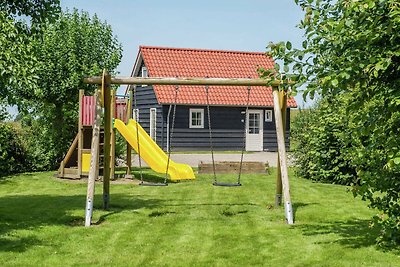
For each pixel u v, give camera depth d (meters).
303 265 6.67
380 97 6.52
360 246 7.50
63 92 18.58
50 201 11.84
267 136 30.34
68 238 8.16
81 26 19.78
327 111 15.66
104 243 7.89
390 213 7.23
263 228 8.98
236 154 27.70
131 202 11.87
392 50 6.00
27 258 6.95
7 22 8.22
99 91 10.24
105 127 10.62
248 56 32.84
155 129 29.23
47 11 9.29
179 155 26.36
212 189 14.26
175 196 12.95
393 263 6.66
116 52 20.36
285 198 9.66
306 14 6.59
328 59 6.49
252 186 14.95
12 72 7.93
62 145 19.31
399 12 5.54
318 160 14.95
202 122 29.19
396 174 6.94
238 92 30.08
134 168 20.12
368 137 7.29
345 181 15.27
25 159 18.66
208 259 7.02
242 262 6.86
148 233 8.59
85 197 12.53
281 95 10.31
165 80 10.27
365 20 6.07
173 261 6.93
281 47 6.63
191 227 9.08
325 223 9.34
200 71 30.53
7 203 11.55
